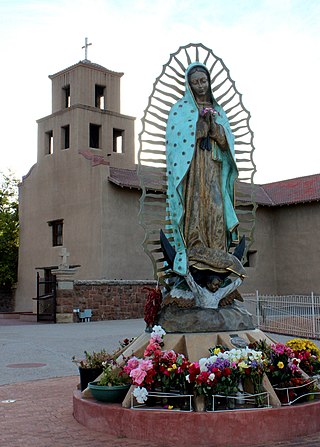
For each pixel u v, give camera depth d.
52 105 36.09
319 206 36.22
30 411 8.94
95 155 33.00
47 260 34.75
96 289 28.48
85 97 34.69
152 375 7.26
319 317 19.91
